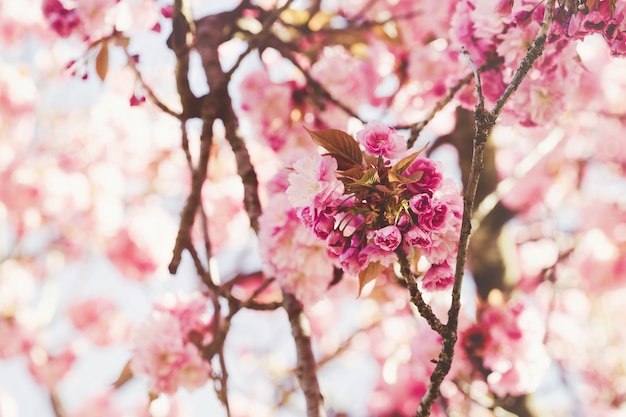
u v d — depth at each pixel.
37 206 2.80
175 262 1.53
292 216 1.54
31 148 2.97
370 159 1.29
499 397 1.82
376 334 2.69
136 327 1.69
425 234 1.25
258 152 2.56
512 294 1.98
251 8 1.76
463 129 2.12
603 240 3.00
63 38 1.65
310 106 1.91
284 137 1.91
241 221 2.71
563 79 1.53
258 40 1.65
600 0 1.36
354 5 2.13
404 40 2.12
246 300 1.57
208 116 1.57
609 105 3.08
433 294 1.88
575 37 1.39
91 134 2.99
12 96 2.92
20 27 2.89
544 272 2.82
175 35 1.62
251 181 1.58
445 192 1.28
